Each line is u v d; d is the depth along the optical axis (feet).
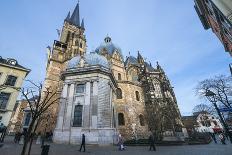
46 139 96.07
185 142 86.33
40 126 105.09
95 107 86.99
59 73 145.79
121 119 127.85
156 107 127.95
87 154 49.98
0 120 92.48
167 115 127.44
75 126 84.89
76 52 161.17
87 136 79.82
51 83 136.36
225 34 46.03
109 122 88.02
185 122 235.61
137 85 155.63
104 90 95.25
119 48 181.57
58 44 169.99
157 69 181.68
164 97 147.84
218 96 91.45
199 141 93.30
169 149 64.08
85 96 91.25
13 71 106.52
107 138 81.66
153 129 112.37
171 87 182.91
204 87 97.30
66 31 197.26
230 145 71.56
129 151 58.59
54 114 115.65
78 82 96.99
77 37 172.55
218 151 51.42
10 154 43.01
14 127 146.92
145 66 174.70
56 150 55.98
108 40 187.93
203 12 63.67
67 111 89.61
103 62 107.55
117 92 139.74
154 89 153.99
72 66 106.93
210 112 126.62
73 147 68.28
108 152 55.47
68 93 96.43
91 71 97.66
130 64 177.27
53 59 150.20
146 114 130.82
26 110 137.59
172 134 120.78
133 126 124.67
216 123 229.45
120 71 159.94
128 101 136.77
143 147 75.05
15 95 101.19
